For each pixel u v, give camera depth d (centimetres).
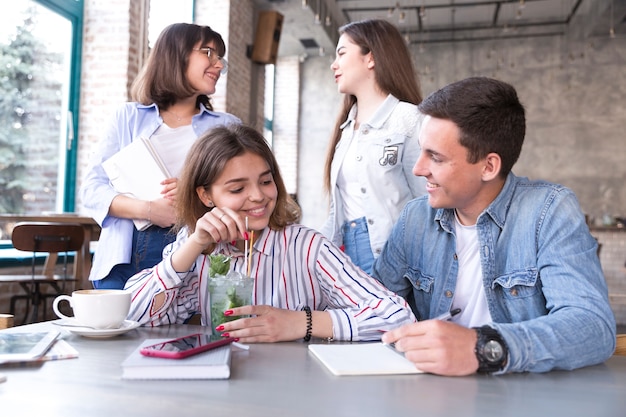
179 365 87
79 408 72
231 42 705
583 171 1009
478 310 140
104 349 106
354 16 994
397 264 157
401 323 123
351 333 120
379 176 211
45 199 500
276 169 144
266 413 72
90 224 423
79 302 118
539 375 96
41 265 470
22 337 108
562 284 119
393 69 217
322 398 79
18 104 466
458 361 93
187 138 215
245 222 132
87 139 528
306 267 144
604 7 848
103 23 526
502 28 1038
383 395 81
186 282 145
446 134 123
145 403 75
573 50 1016
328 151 236
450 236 147
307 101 1093
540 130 1029
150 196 195
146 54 557
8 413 70
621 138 995
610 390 87
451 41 1064
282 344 116
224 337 106
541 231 129
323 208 1082
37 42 482
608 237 681
